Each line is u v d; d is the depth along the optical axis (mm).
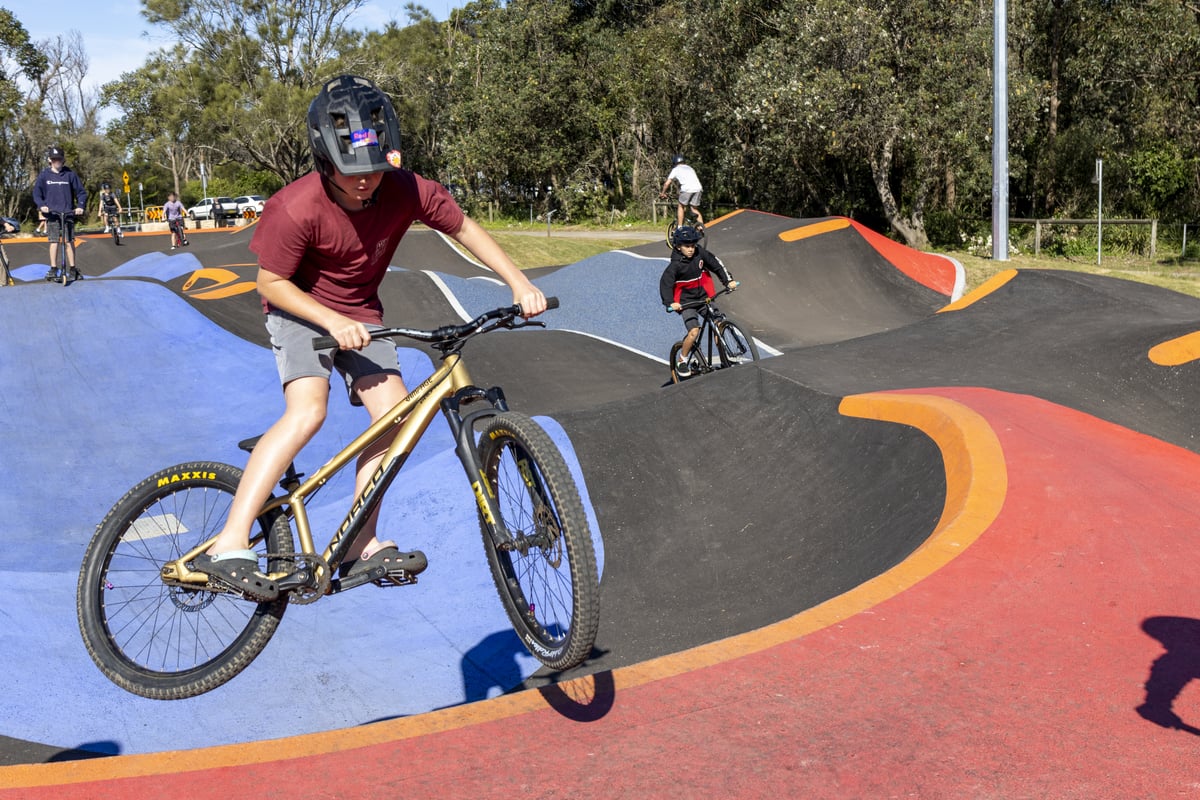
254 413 10734
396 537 6652
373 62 43156
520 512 2678
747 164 31891
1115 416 8227
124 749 4402
